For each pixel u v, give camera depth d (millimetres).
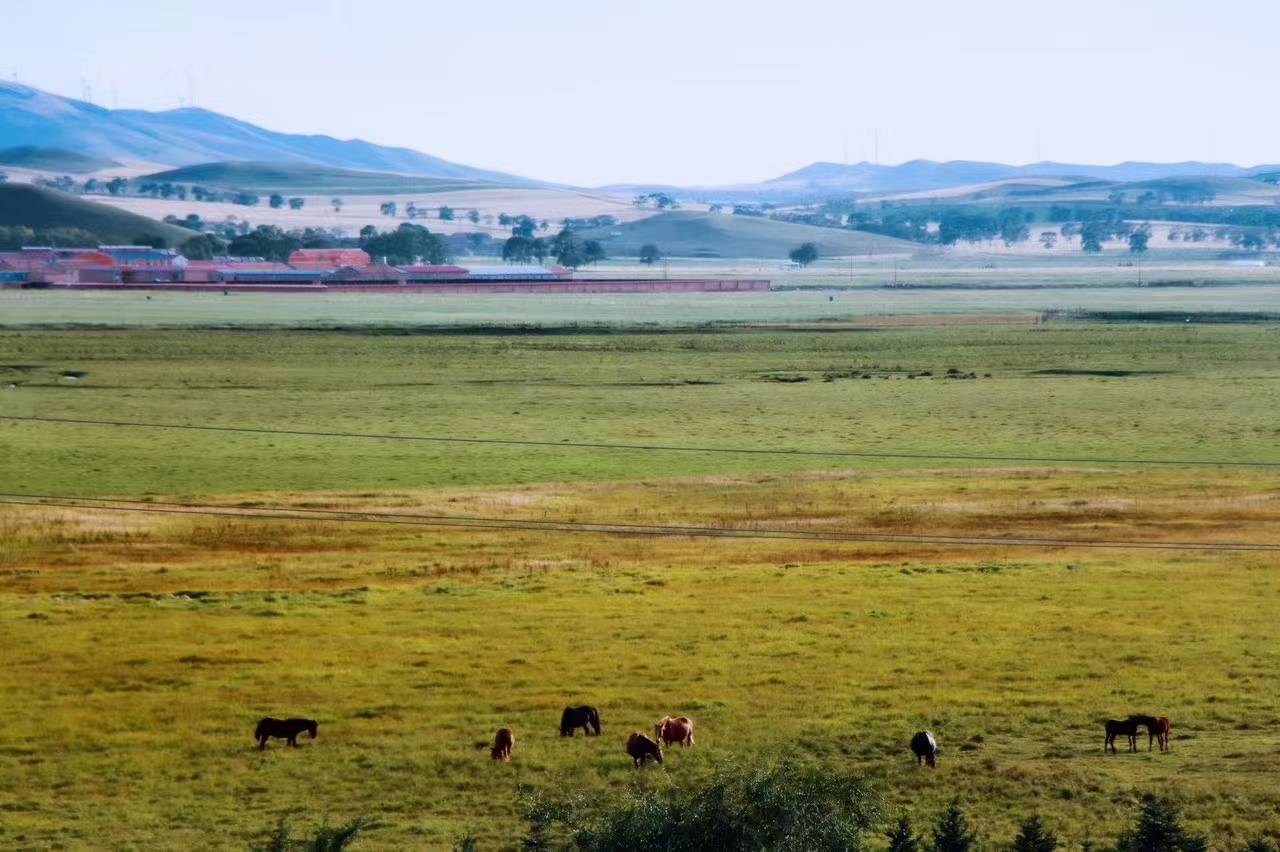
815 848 59188
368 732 87125
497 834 70250
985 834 68875
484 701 92875
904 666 100938
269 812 74625
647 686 96250
